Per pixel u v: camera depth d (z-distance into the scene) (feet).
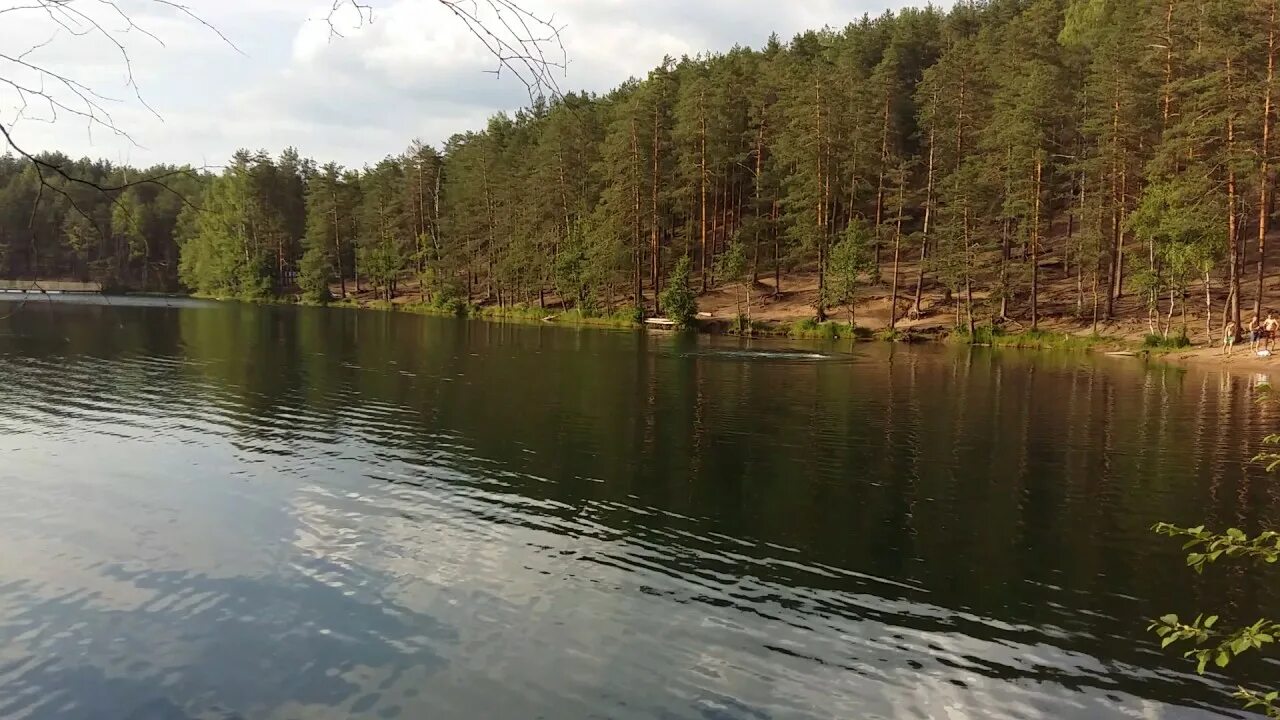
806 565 39.60
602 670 29.32
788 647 31.32
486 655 30.19
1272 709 19.27
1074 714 27.25
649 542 42.27
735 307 215.51
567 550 40.81
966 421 75.77
